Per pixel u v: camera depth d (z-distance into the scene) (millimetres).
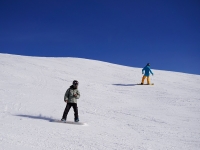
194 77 28422
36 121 9398
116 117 11383
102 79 23812
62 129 8359
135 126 9844
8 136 6770
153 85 22312
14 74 22000
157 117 11727
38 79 20969
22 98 14008
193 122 11102
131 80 24469
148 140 7820
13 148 5770
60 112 11711
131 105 14531
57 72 24781
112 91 18688
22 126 8242
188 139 8312
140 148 6746
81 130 8508
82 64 31172
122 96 17125
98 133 8258
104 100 15445
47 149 5973
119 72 28500
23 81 19672
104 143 6992
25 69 24703
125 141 7438
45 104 13133
